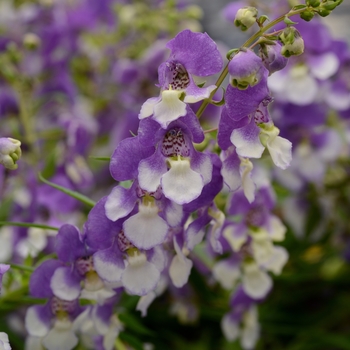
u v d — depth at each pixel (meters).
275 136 0.29
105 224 0.30
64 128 0.42
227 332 0.39
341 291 0.44
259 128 0.29
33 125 0.45
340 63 0.42
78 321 0.31
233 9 0.42
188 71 0.29
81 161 0.42
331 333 0.43
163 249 0.30
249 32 0.42
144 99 0.48
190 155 0.29
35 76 0.46
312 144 0.44
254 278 0.36
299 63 0.41
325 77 0.41
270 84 0.41
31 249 0.36
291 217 0.44
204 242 0.36
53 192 0.40
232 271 0.37
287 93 0.41
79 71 0.53
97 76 0.53
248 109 0.29
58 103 0.48
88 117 0.47
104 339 0.32
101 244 0.30
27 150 0.41
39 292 0.31
